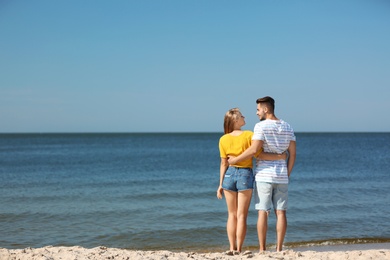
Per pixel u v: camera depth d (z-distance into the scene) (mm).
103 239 8703
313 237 8766
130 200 13688
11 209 11953
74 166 28359
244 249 7793
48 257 5121
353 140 100000
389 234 9031
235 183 5426
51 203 13086
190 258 5121
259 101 5391
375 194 14820
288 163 5453
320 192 15289
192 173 23406
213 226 9789
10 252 5352
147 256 5234
